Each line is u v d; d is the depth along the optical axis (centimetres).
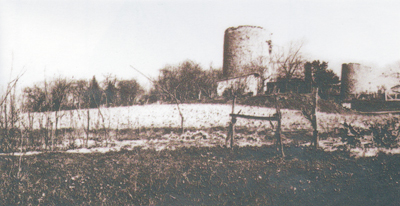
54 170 688
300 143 894
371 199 592
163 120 1145
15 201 568
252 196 597
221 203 573
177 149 863
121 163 737
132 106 1203
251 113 1196
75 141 966
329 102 1266
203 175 676
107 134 1035
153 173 673
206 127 1088
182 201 578
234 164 734
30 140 905
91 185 620
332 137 945
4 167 699
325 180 658
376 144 735
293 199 593
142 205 560
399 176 664
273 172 690
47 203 562
